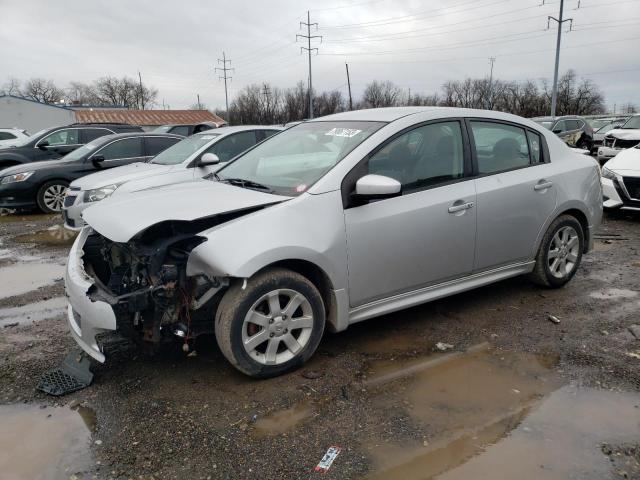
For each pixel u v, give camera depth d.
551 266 4.75
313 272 3.44
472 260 4.05
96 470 2.48
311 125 4.34
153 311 3.15
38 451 2.63
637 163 8.05
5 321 4.39
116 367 3.48
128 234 2.99
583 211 4.80
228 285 3.11
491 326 4.09
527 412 2.92
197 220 3.26
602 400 3.04
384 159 3.61
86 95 96.81
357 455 2.57
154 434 2.75
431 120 3.91
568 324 4.11
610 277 5.30
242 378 3.31
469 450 2.60
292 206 3.25
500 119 4.34
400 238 3.59
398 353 3.65
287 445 2.65
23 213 10.37
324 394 3.12
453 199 3.84
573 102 68.94
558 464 2.49
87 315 3.04
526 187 4.30
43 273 5.94
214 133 7.91
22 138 19.91
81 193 7.02
